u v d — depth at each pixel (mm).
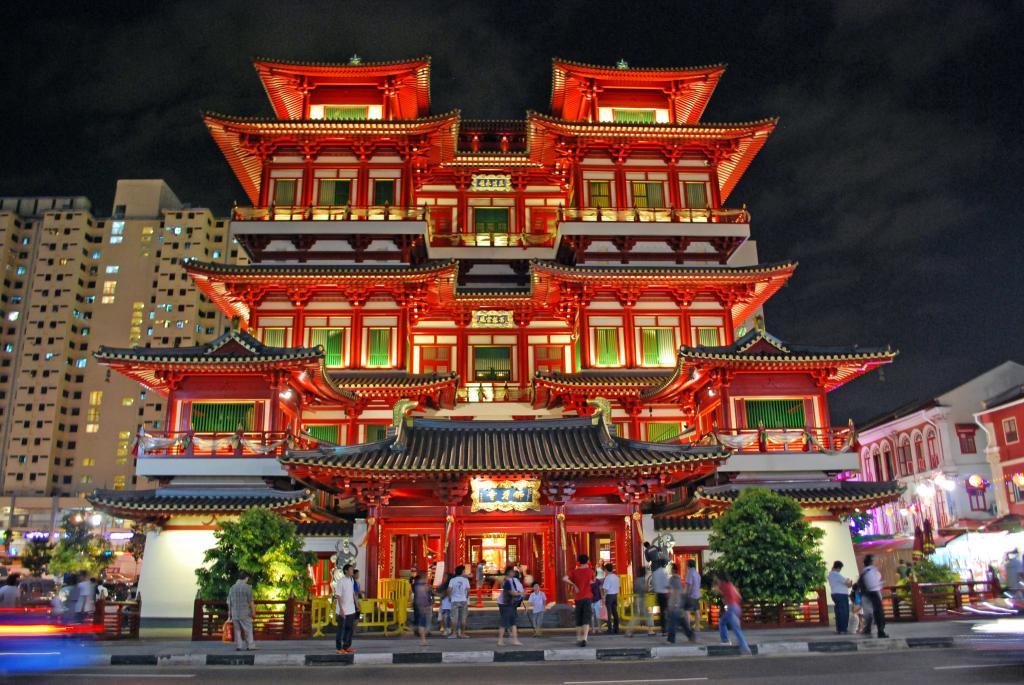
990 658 21375
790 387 45406
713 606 32688
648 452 35656
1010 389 71688
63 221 159500
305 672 21312
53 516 112188
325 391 47406
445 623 31250
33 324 153500
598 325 55625
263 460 41062
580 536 46562
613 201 58938
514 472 33844
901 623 32938
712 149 59406
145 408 151750
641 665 22281
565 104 64375
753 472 43562
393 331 54406
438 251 62375
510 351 59219
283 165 58312
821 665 21125
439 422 38188
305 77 60281
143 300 157625
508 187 66062
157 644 28781
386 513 35344
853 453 43906
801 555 32188
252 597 27734
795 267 53719
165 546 39812
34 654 23031
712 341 55656
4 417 149250
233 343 42844
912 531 77625
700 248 58281
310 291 54312
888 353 44312
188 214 161500
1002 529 47719
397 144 58281
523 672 20938
